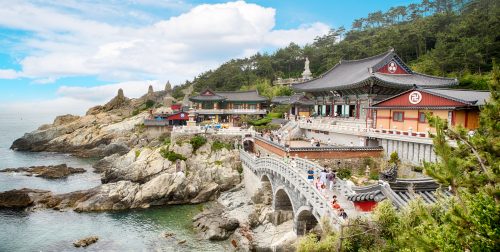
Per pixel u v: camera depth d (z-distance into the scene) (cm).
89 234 4672
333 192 3369
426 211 1386
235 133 7588
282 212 4600
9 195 5734
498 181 1183
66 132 11962
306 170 4222
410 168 4241
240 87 15875
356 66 7494
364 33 16175
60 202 5791
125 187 6016
